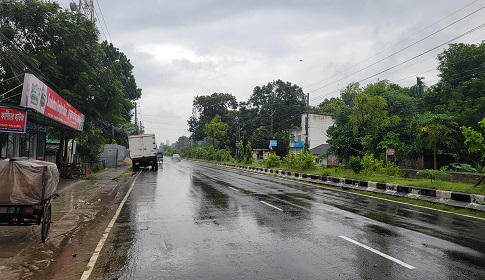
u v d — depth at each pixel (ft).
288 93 242.99
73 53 72.84
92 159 122.21
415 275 18.04
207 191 58.08
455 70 116.26
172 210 38.88
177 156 271.90
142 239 25.98
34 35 69.46
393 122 111.14
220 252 22.36
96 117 83.20
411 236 26.43
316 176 77.92
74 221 33.71
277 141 215.31
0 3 63.21
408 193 48.88
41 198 25.30
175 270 19.02
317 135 197.98
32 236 27.61
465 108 102.22
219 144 273.33
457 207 39.88
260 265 19.71
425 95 123.95
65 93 70.28
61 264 20.63
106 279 17.85
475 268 19.13
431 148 100.58
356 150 120.06
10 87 59.16
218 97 301.22
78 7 115.34
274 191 58.65
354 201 46.37
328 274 18.19
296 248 23.15
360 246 23.56
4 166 24.63
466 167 87.10
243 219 33.32
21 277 18.44
